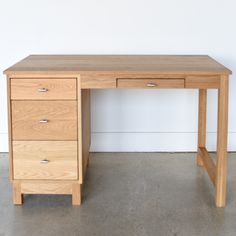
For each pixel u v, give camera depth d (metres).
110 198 2.99
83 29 3.72
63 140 2.80
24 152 2.81
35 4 3.68
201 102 3.51
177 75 2.71
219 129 2.77
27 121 2.78
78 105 2.76
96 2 3.68
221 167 2.81
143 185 3.21
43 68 2.80
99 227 2.60
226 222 2.66
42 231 2.56
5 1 3.67
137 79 2.72
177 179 3.33
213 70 2.71
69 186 2.86
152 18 3.70
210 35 3.72
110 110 3.87
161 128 3.90
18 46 3.74
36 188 2.87
